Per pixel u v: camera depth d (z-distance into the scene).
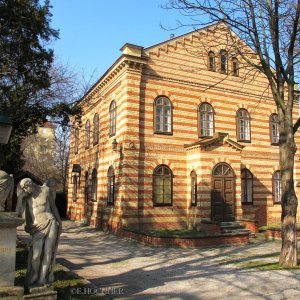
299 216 26.91
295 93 27.41
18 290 6.96
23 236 19.88
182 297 8.96
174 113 23.36
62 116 19.25
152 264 13.70
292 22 13.37
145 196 21.78
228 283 10.27
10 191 7.30
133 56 21.84
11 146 19.83
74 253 16.11
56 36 18.11
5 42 16.47
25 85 17.31
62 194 38.16
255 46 13.57
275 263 13.30
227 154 22.75
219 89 25.09
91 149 28.55
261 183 26.14
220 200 22.22
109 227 23.28
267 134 26.78
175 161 22.97
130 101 21.84
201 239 17.95
